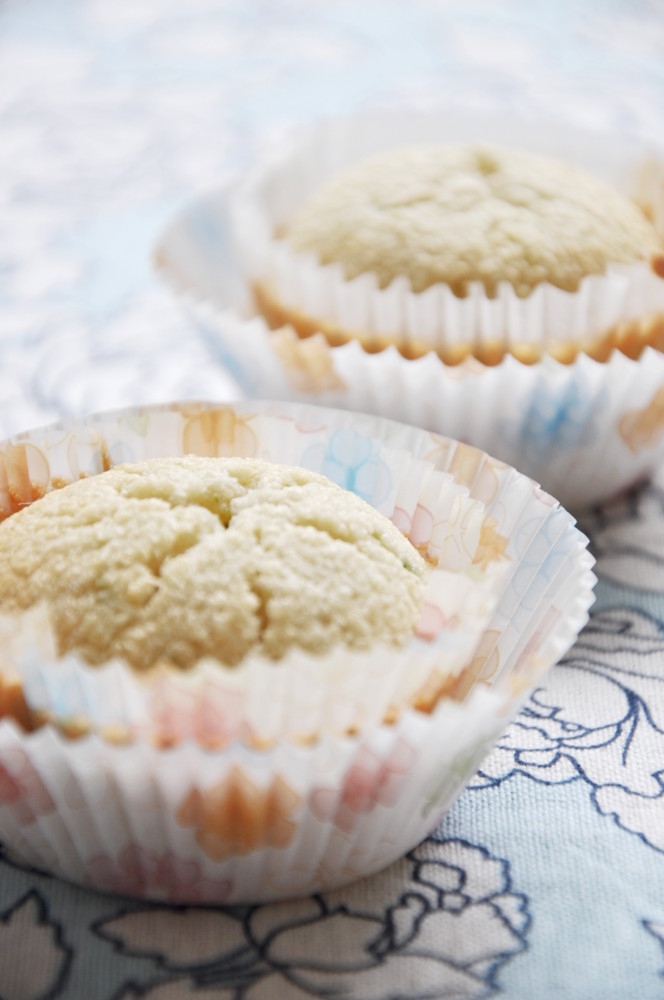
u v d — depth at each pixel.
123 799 0.26
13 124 0.56
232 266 0.39
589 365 0.32
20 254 0.46
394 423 0.31
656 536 0.34
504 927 0.27
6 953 0.27
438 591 0.27
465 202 0.35
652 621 0.32
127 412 0.31
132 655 0.26
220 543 0.27
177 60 0.63
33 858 0.28
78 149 0.54
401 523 0.30
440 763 0.26
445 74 0.61
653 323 0.34
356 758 0.25
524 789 0.29
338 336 0.34
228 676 0.25
